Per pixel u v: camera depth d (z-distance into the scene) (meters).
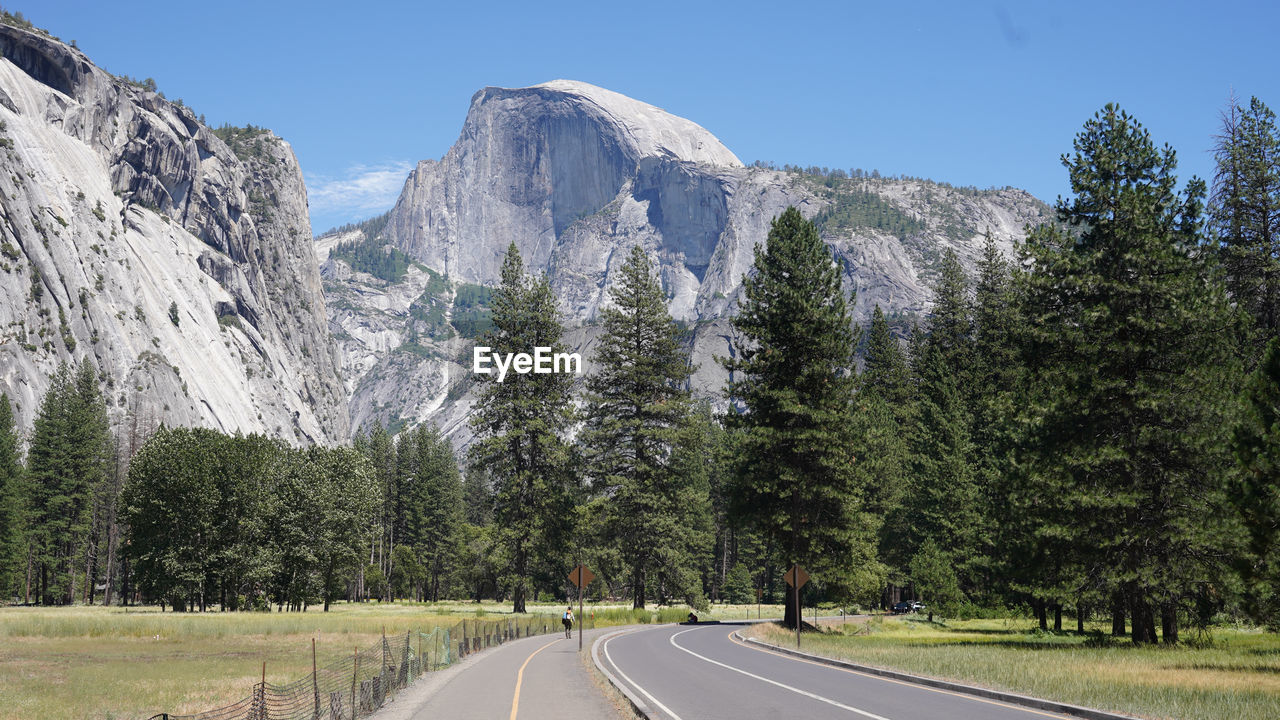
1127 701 16.44
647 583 74.06
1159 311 35.50
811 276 51.47
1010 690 18.97
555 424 65.50
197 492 76.44
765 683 22.19
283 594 80.88
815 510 50.09
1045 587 39.06
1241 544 30.55
